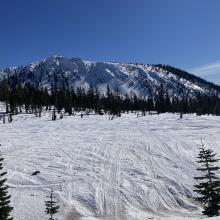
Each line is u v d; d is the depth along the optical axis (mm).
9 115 106375
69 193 37688
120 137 65938
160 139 62656
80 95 138625
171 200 37062
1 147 58031
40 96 130250
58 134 72875
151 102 151875
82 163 47562
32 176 42375
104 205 35594
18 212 33062
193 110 155500
